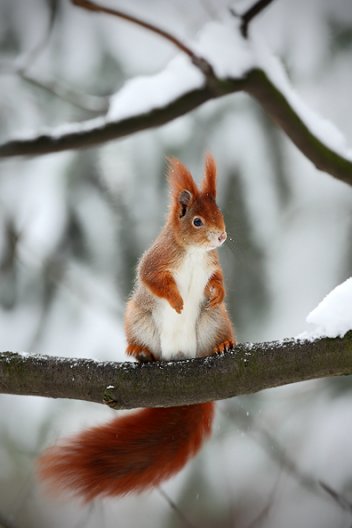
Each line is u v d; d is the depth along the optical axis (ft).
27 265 36.37
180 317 22.82
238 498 35.06
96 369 20.58
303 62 37.24
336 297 19.53
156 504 36.35
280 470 31.45
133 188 37.19
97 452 23.02
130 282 36.45
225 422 35.27
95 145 24.86
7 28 37.14
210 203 22.50
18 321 35.88
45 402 34.63
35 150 24.50
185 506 35.17
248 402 36.06
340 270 37.04
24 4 37.09
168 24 33.14
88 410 34.47
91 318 35.63
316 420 35.91
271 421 35.94
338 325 19.21
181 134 36.81
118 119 24.61
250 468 35.53
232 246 24.61
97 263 36.78
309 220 37.60
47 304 35.99
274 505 34.24
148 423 23.54
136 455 23.26
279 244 36.94
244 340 36.09
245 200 36.65
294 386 36.63
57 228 36.99
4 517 29.58
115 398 20.38
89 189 37.45
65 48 37.09
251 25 27.25
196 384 19.99
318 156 24.99
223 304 22.76
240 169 36.65
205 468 35.12
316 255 37.04
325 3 37.06
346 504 25.68
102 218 37.06
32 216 37.09
